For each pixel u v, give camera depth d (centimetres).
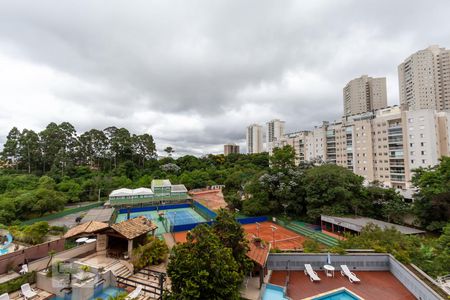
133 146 8862
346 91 10481
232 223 1694
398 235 2323
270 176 4622
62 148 7406
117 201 5234
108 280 1677
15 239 2697
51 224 3688
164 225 3862
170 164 8781
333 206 3828
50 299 1530
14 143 6725
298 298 1592
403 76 8806
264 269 1909
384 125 5375
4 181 5175
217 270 1238
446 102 7881
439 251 2134
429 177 3347
